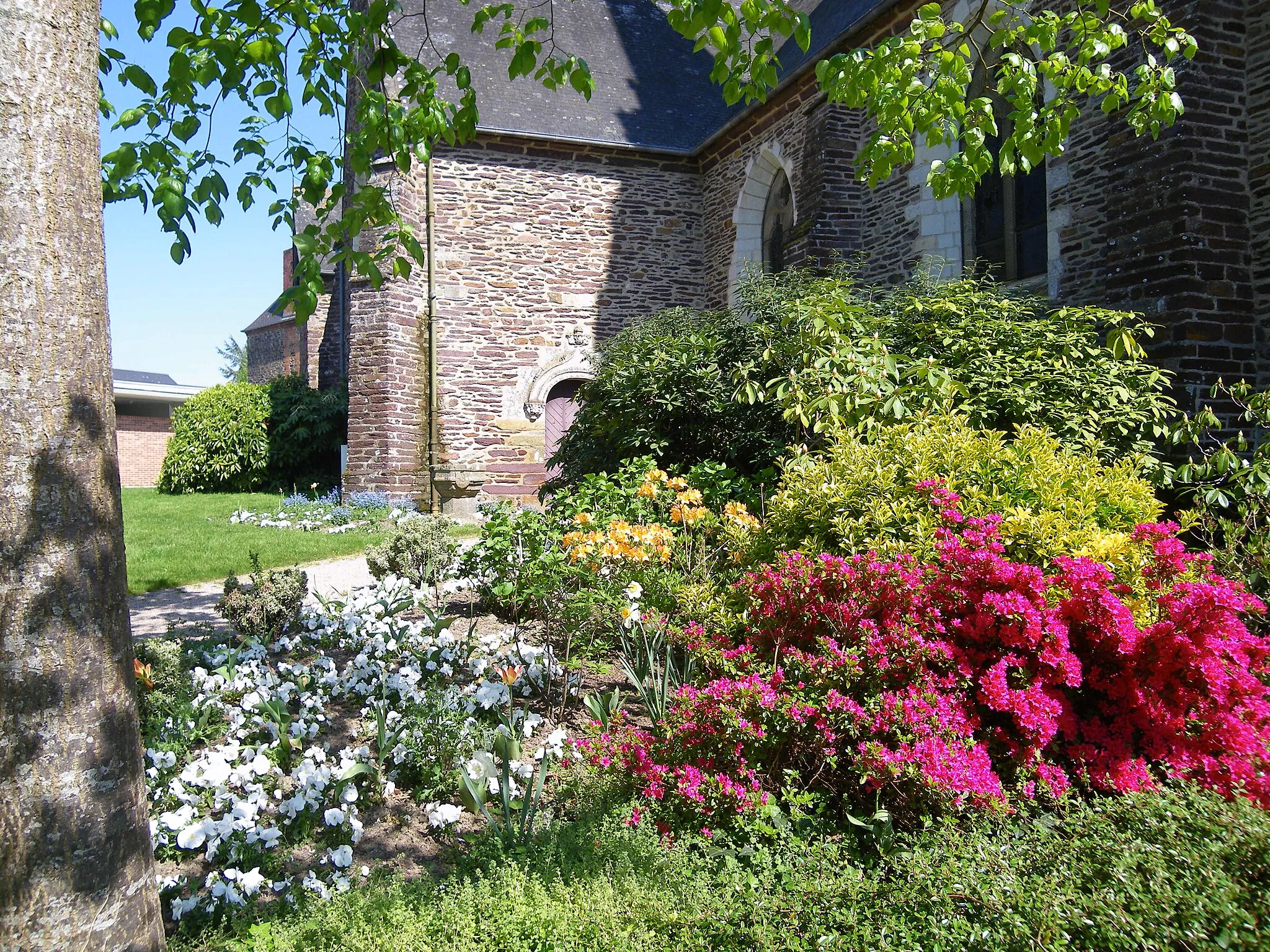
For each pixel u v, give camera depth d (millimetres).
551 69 3621
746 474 6535
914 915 1914
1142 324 5773
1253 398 4617
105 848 1798
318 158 3801
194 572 7277
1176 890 1727
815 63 10375
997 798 2268
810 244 10289
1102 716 2752
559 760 3250
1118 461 4609
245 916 2297
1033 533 3154
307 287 3545
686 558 4887
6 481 1697
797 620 3018
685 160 14047
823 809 2572
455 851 2662
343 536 9422
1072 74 4039
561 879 2102
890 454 3967
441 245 12828
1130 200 6578
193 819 2822
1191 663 2551
